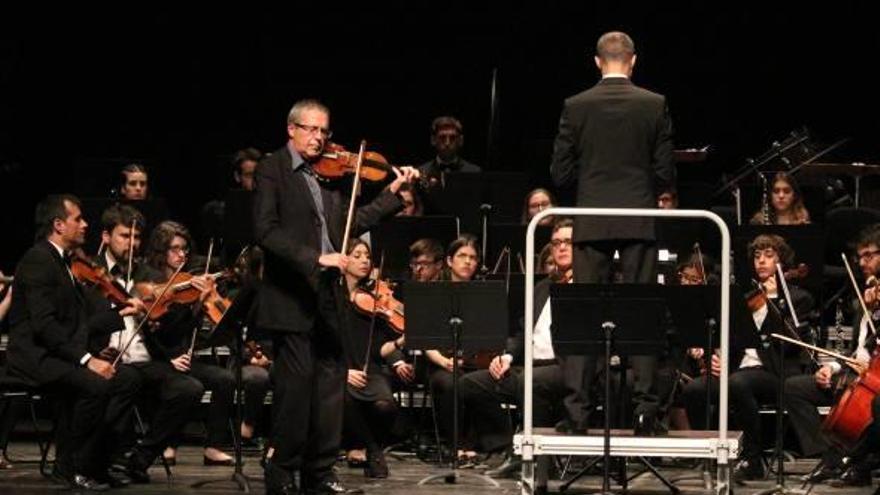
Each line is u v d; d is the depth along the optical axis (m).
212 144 23.11
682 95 22.86
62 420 14.16
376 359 16.34
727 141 22.78
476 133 23.27
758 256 15.60
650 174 12.66
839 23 22.44
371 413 15.05
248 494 13.50
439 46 23.27
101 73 22.77
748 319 12.93
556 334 11.79
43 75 22.52
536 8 23.08
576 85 23.06
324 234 12.59
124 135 22.88
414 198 18.84
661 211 11.59
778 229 16.48
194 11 23.00
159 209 18.06
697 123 22.84
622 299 11.71
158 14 22.89
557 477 14.98
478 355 16.67
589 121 12.70
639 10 22.89
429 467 16.09
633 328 11.72
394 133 23.41
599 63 13.01
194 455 17.17
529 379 11.80
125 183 19.02
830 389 14.97
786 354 15.34
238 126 23.17
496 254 17.64
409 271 17.84
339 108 23.38
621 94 12.70
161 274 15.91
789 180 17.75
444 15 23.23
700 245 18.30
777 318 14.19
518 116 23.17
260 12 23.16
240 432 14.02
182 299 15.20
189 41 23.02
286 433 12.34
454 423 14.52
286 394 12.34
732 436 11.98
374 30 23.30
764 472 15.23
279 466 12.43
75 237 14.26
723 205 20.83
